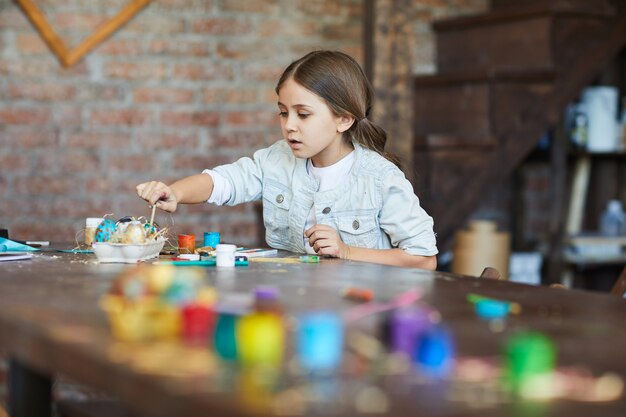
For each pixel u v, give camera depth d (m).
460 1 4.33
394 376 0.84
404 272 1.62
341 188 2.18
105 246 1.70
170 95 3.83
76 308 1.14
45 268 1.60
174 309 0.98
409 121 3.34
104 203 3.76
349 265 1.74
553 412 0.76
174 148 3.84
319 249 1.94
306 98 2.06
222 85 3.89
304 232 2.23
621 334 1.06
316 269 1.65
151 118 3.81
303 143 2.09
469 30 4.07
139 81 3.79
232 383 0.79
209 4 3.86
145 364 0.84
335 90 2.09
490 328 1.07
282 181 2.30
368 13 3.34
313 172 2.23
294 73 2.09
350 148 2.24
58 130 3.70
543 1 4.05
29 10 3.61
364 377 0.83
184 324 0.96
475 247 3.91
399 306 1.20
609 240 4.23
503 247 3.93
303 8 3.99
